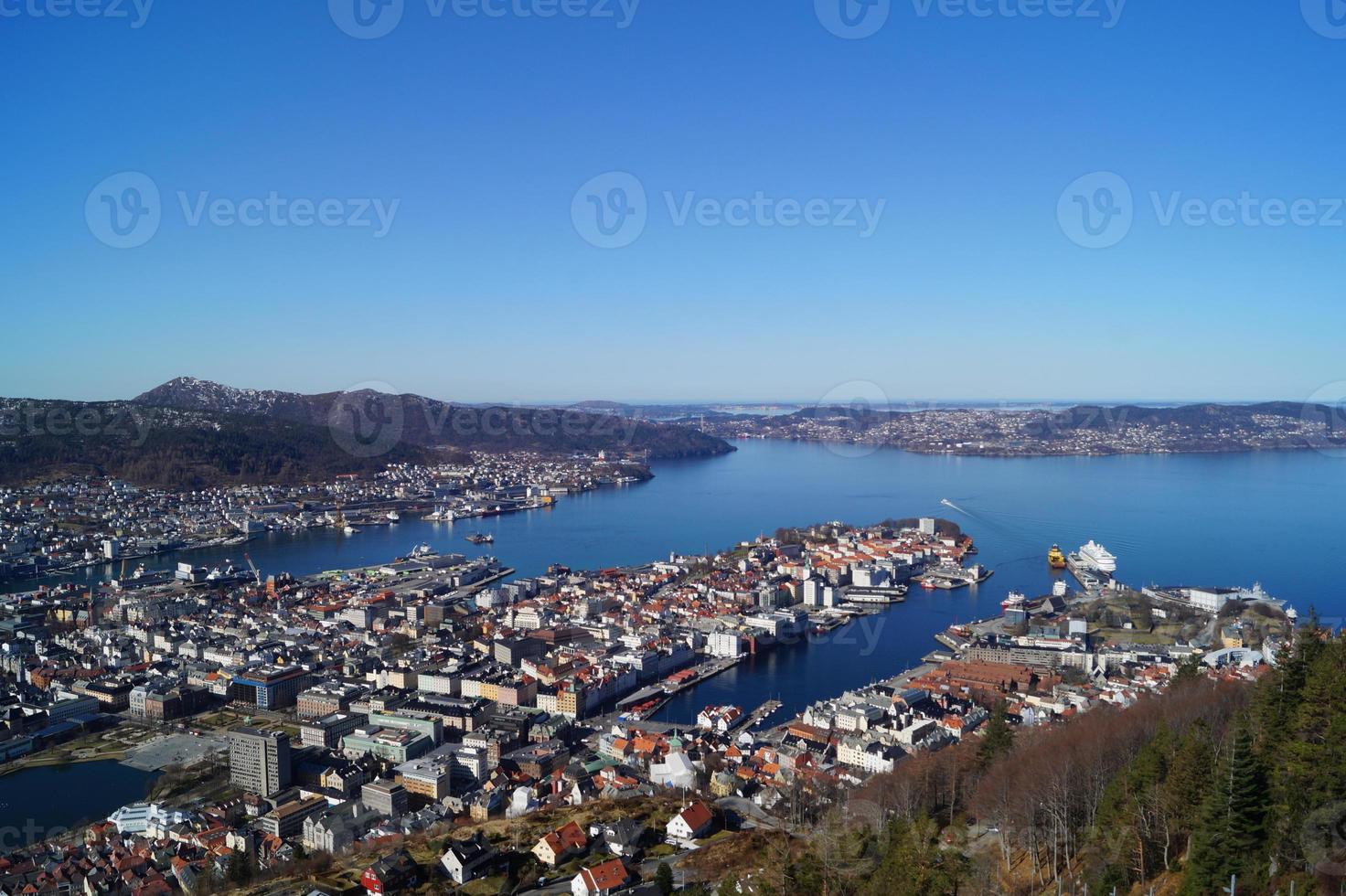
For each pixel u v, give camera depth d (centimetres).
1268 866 14975
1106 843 18725
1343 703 17138
